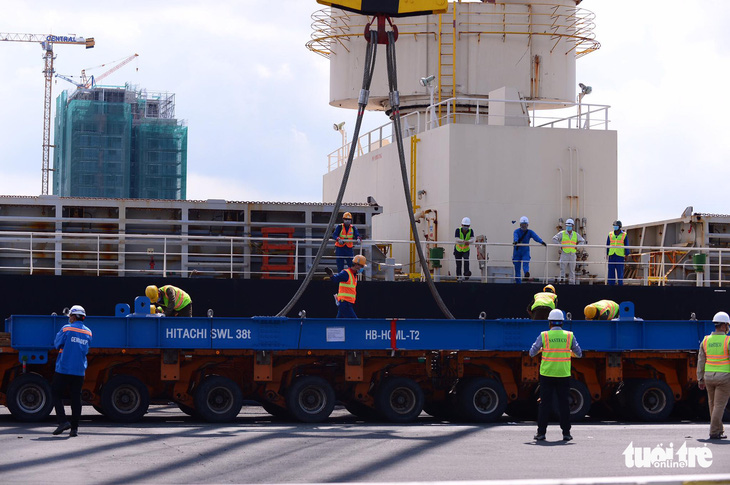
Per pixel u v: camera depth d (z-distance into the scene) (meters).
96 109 153.12
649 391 21.55
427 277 19.94
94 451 14.38
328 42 34.78
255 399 20.70
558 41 32.94
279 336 19.55
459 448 15.26
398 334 20.08
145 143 155.75
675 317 25.83
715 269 31.48
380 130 34.53
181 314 20.94
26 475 12.24
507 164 28.61
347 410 23.53
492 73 32.50
